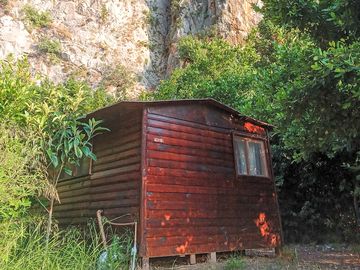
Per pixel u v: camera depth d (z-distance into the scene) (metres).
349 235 9.63
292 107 5.34
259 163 8.16
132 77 31.03
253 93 11.89
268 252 7.82
